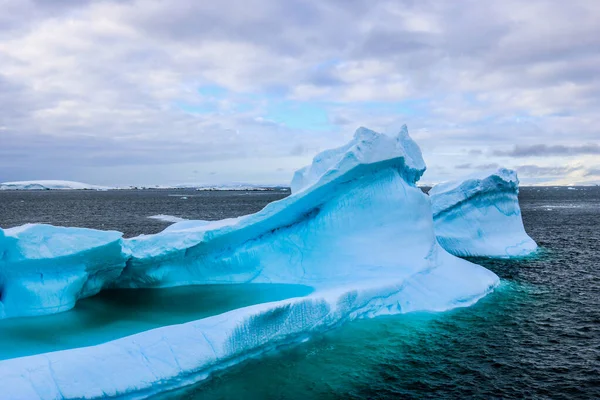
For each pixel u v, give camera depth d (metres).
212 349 12.09
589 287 21.64
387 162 20.58
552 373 12.56
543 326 16.09
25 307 14.46
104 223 57.34
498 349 14.09
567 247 34.03
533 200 120.69
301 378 12.02
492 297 19.61
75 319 14.20
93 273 16.62
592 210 76.50
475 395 11.34
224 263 19.33
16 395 9.16
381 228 20.33
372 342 14.42
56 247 14.68
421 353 13.72
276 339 13.78
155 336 11.73
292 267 19.59
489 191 31.39
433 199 31.08
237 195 190.88
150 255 17.56
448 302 18.06
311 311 14.70
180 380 11.25
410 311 17.12
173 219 63.81
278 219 19.94
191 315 14.66
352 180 20.28
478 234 30.53
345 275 18.80
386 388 11.62
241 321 12.85
